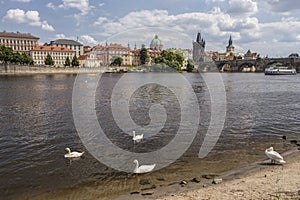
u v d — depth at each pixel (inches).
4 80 3634.4
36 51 7701.8
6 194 471.2
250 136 823.7
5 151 698.8
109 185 493.7
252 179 484.4
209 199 407.2
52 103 1539.1
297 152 660.7
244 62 6756.9
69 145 746.8
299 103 1560.0
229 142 759.7
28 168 584.7
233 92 2160.4
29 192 476.7
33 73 5620.1
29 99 1729.8
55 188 488.7
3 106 1440.7
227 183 472.4
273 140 780.6
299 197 394.9
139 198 432.8
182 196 426.0
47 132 882.8
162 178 516.7
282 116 1147.3
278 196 398.9
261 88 2518.5
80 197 452.8
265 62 6456.7
